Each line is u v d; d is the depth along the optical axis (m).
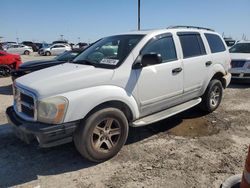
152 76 4.61
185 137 5.05
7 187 3.54
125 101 4.22
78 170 3.92
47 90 3.68
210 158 4.22
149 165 4.02
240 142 4.82
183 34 5.48
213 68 6.07
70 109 3.68
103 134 4.04
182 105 5.43
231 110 6.73
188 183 3.55
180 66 5.14
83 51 5.36
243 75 9.70
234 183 3.47
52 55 36.97
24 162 4.18
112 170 3.90
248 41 11.17
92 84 3.95
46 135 3.56
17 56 14.00
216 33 6.62
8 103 7.72
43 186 3.55
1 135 5.16
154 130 5.38
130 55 4.43
